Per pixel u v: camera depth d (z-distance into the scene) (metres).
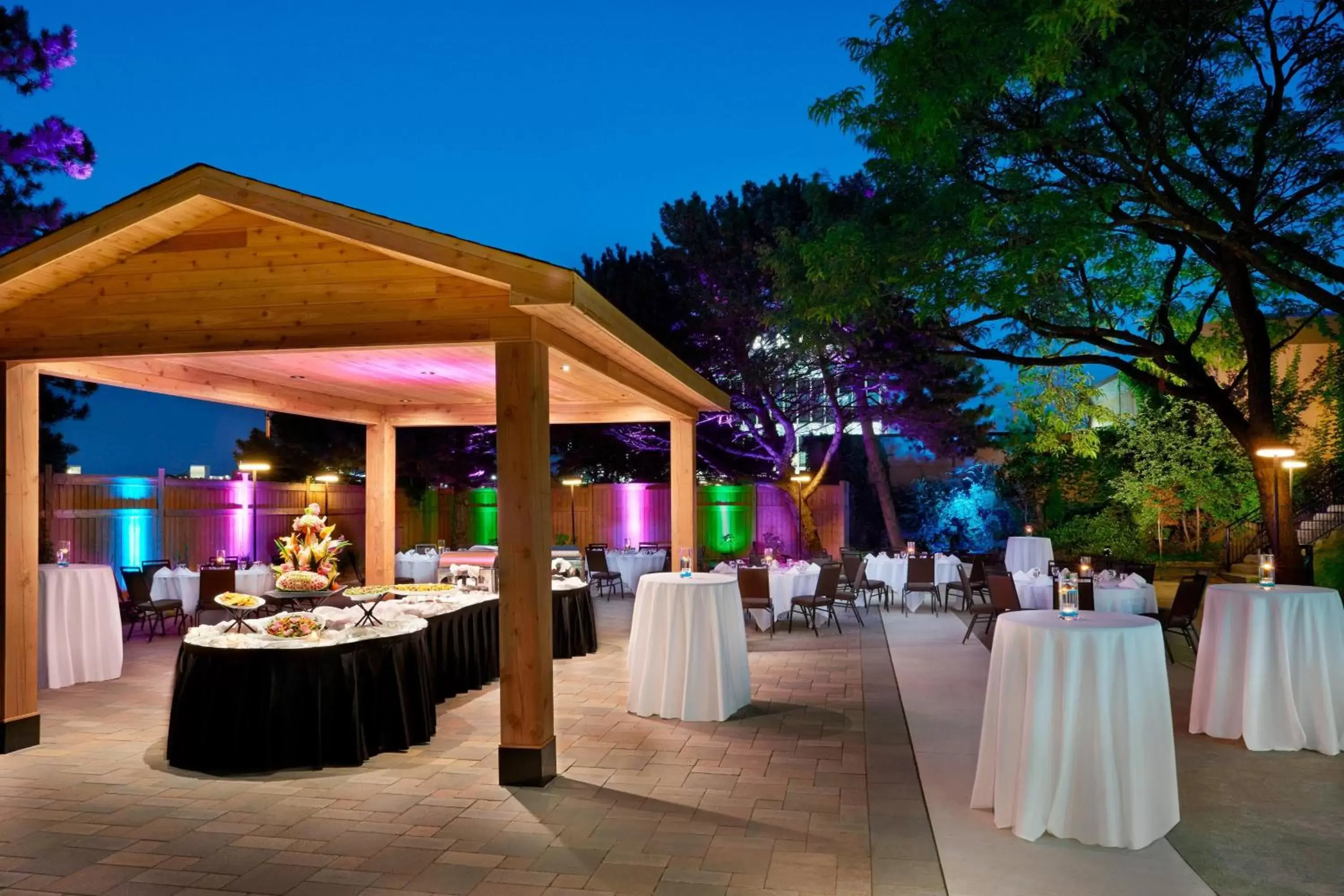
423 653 6.61
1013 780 4.65
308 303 5.79
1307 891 3.89
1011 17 8.17
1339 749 6.05
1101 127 10.15
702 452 20.80
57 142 12.77
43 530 11.20
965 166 10.78
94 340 6.09
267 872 4.23
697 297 18.48
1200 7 8.80
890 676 8.90
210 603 10.52
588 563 15.81
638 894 3.95
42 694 8.26
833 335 13.28
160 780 5.68
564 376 7.88
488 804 5.19
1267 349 10.54
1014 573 11.56
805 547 19.16
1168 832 4.59
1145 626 4.54
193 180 5.56
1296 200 9.94
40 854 4.47
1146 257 12.76
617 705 7.68
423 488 20.55
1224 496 17.30
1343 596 13.30
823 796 5.27
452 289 5.64
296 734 5.85
